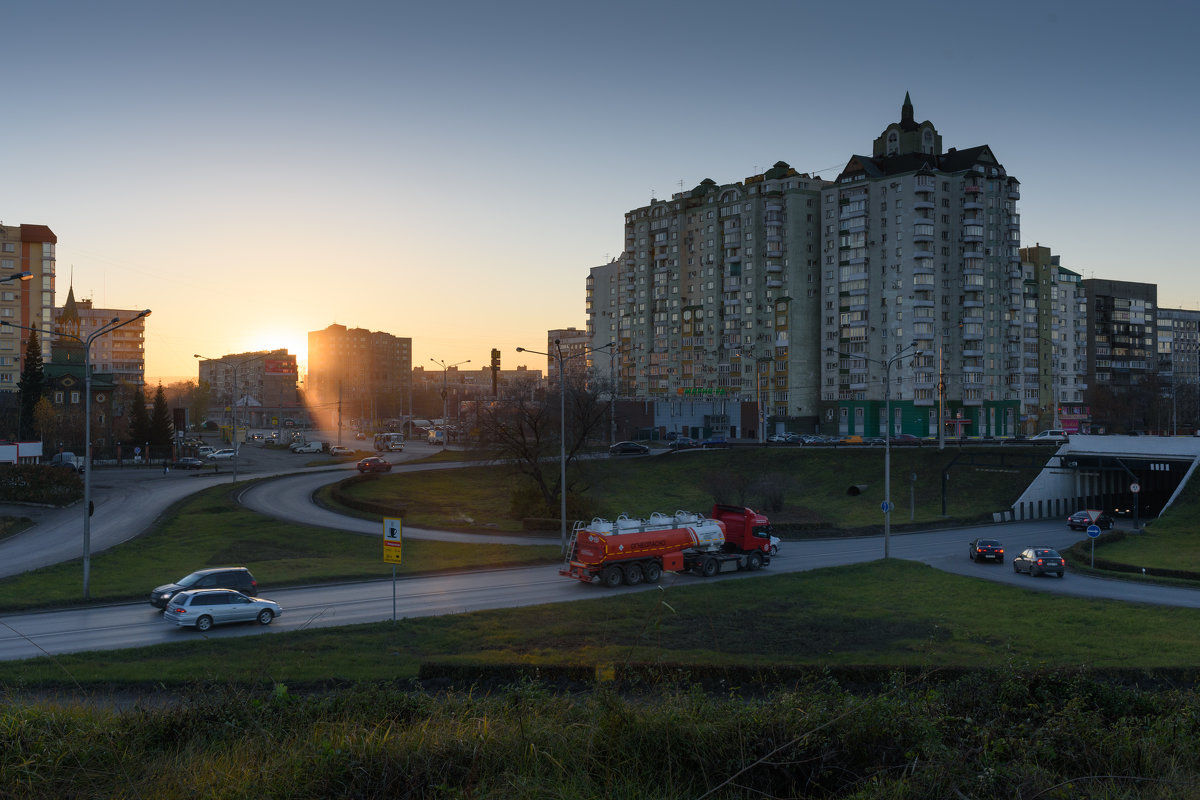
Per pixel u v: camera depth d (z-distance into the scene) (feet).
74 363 350.23
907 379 438.81
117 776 30.58
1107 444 258.57
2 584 121.39
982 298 459.73
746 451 329.93
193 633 96.37
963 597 126.93
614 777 29.66
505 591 126.21
